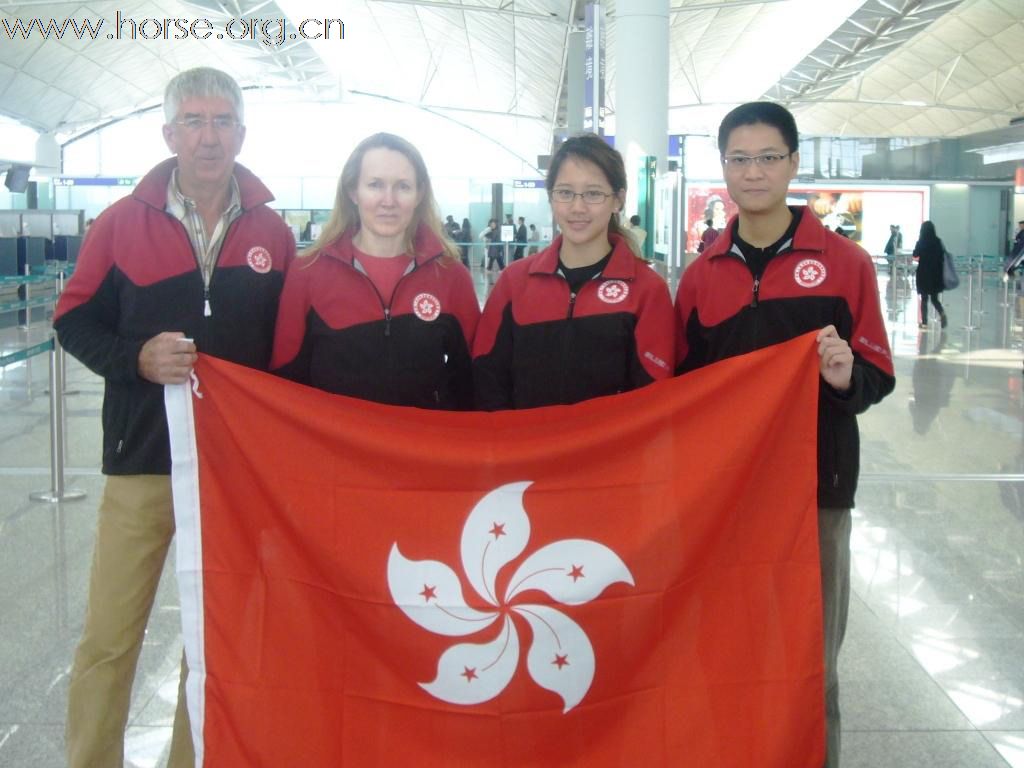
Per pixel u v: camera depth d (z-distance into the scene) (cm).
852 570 480
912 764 317
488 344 305
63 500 588
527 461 265
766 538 266
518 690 262
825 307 279
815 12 2930
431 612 263
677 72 3722
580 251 300
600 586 263
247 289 286
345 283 291
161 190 283
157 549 287
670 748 258
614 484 266
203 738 260
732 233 291
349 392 291
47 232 1709
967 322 1542
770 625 263
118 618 283
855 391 266
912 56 3794
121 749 286
